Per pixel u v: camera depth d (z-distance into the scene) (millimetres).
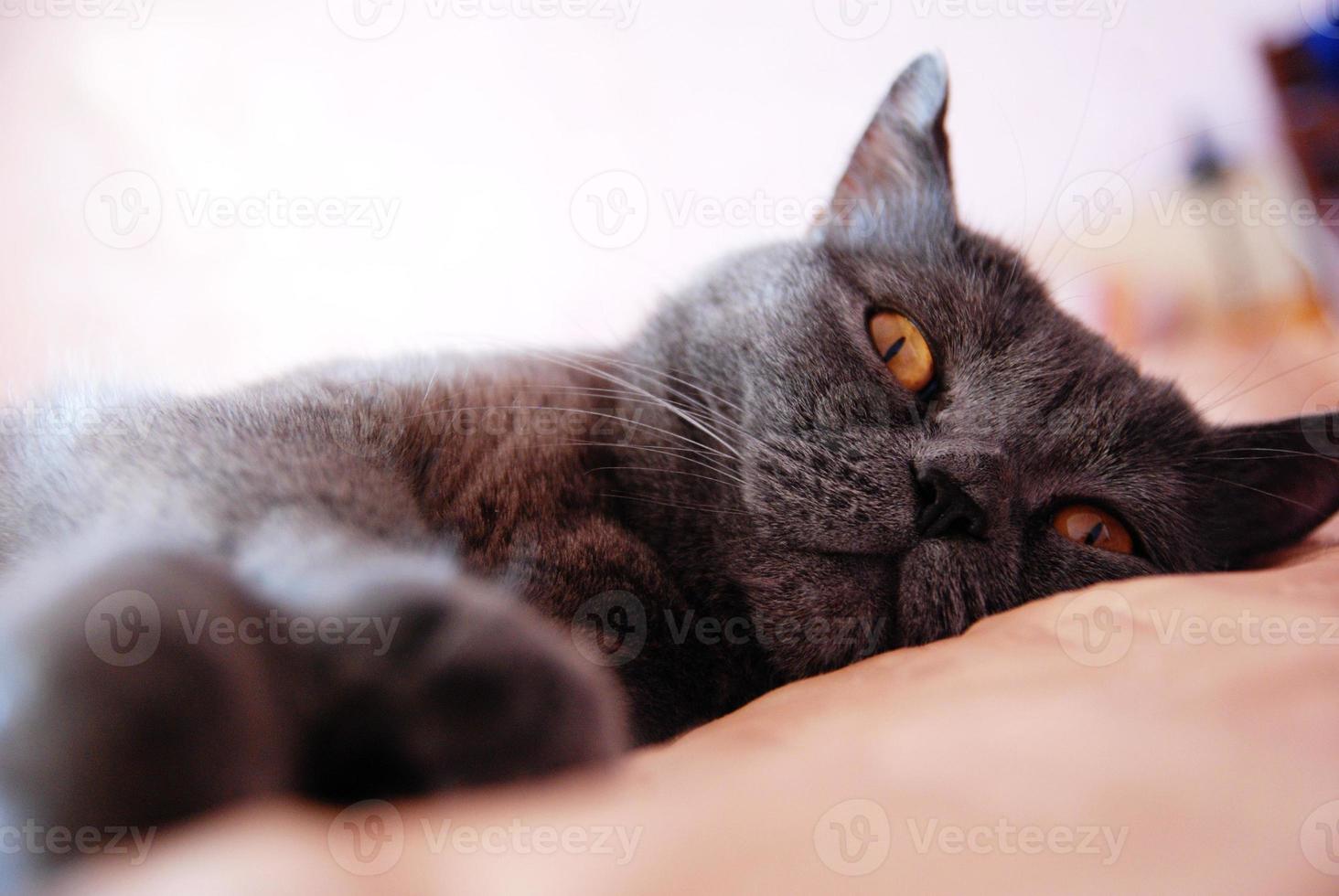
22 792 194
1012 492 319
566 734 242
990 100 519
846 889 185
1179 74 500
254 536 257
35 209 500
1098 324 467
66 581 221
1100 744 229
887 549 315
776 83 545
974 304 341
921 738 243
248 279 519
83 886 182
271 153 530
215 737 199
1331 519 356
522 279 520
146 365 371
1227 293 466
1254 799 204
